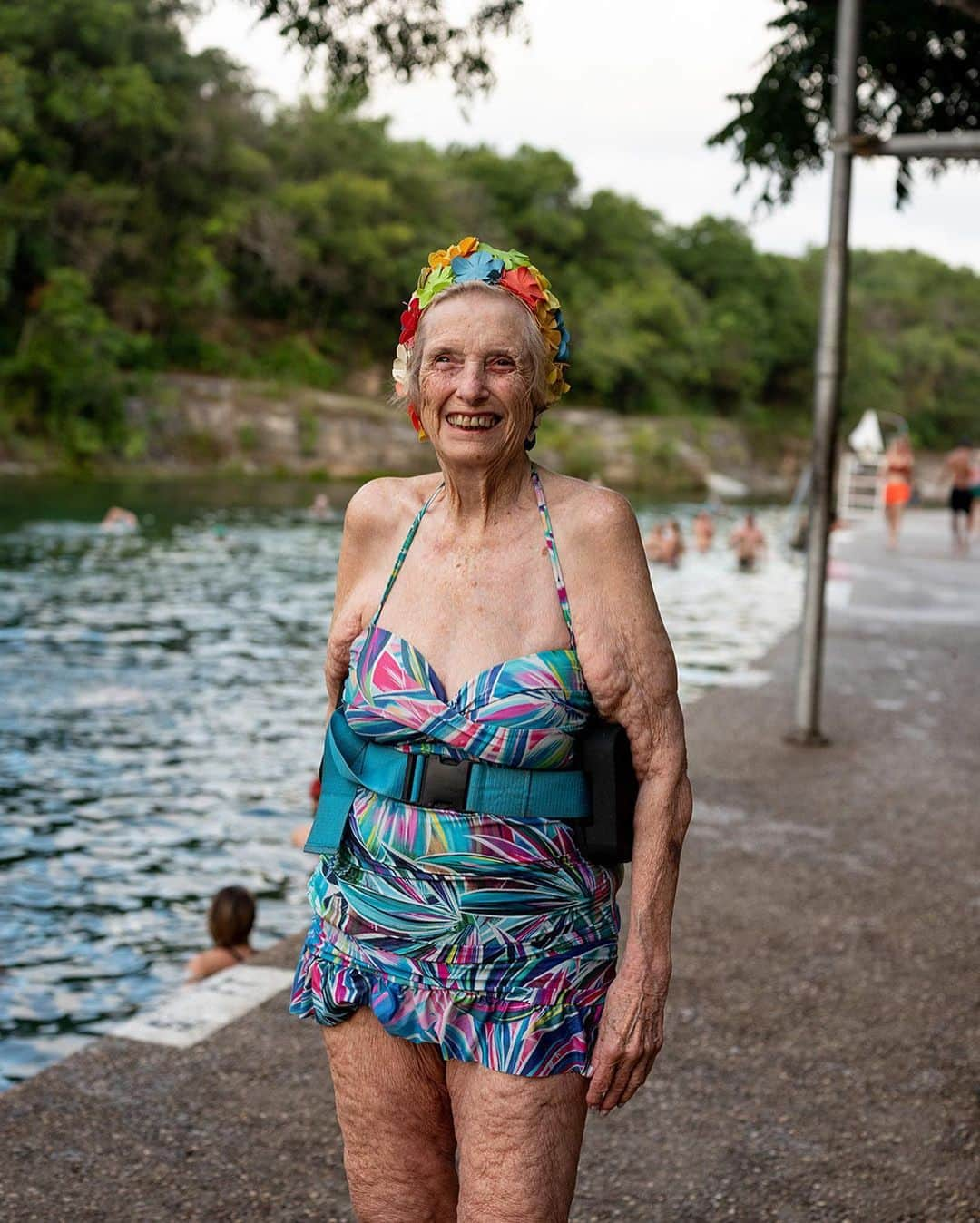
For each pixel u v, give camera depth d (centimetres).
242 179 7844
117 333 6156
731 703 994
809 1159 349
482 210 9575
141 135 6994
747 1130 364
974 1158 351
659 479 8925
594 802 210
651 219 12194
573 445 8525
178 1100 370
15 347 6119
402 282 8419
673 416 10212
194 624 2120
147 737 1302
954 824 686
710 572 3216
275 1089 378
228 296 7669
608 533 213
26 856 920
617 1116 371
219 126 7619
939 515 3988
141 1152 342
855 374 11994
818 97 1026
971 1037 426
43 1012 664
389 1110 216
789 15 990
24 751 1220
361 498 229
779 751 840
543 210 10519
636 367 9625
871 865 613
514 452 214
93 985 701
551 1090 205
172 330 7256
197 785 1126
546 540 213
